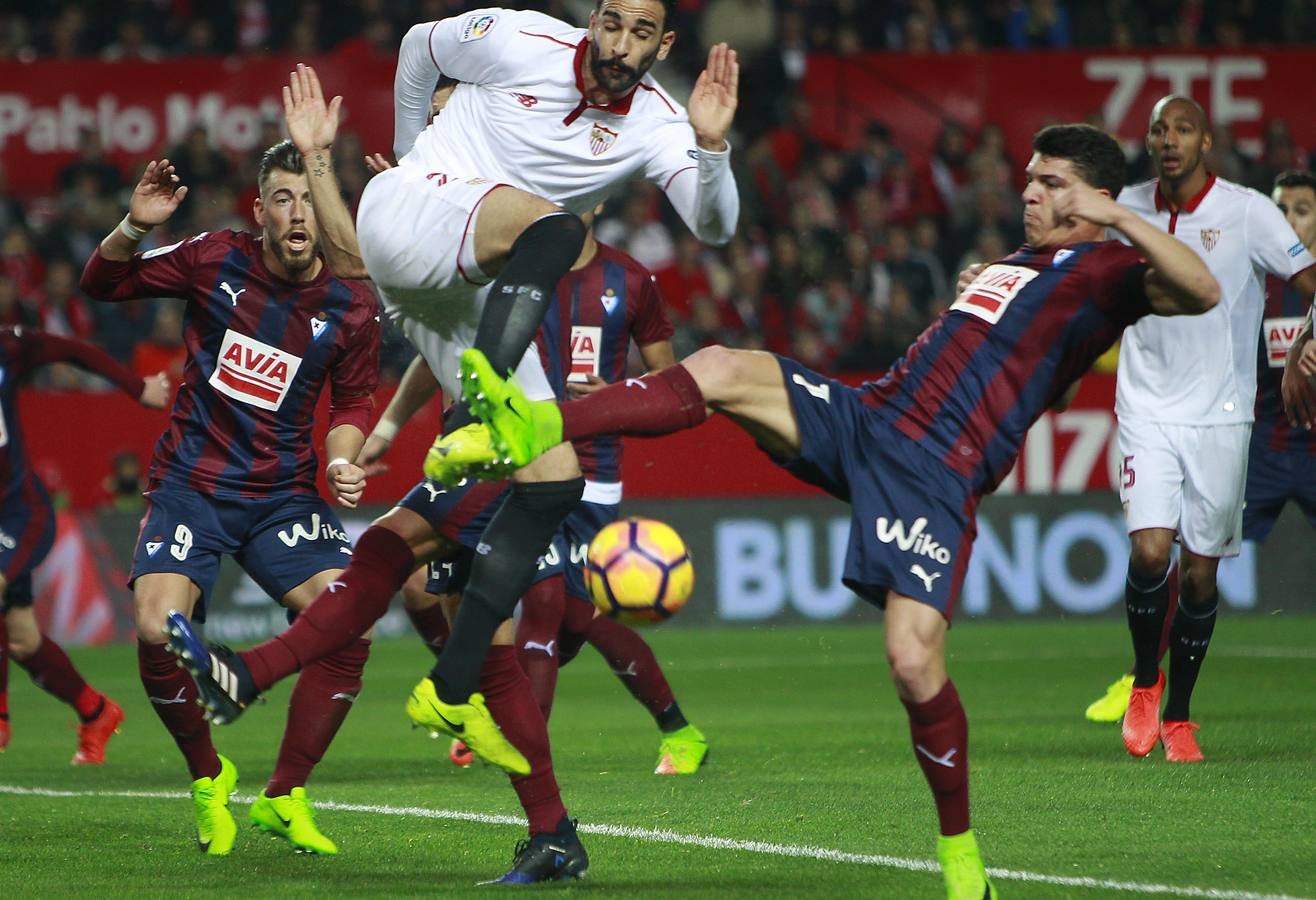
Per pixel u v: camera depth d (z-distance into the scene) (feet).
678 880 49.37
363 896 47.65
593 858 53.52
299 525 60.95
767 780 72.13
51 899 47.52
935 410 45.29
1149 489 76.07
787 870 50.70
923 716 43.91
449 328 49.57
